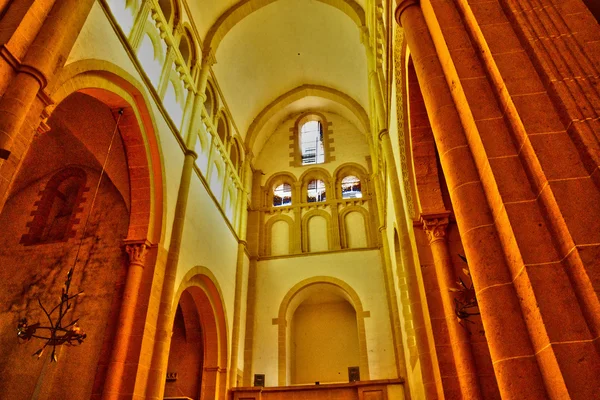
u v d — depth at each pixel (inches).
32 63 266.7
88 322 430.9
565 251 125.0
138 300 431.5
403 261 437.4
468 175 161.6
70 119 468.8
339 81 868.0
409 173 377.7
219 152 711.7
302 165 923.4
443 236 333.7
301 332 844.6
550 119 141.6
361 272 772.6
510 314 135.5
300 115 987.9
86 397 394.0
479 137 153.9
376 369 684.7
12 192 546.9
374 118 642.2
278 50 823.1
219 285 629.3
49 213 540.4
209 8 673.6
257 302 774.5
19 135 254.8
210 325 622.5
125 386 389.1
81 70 339.9
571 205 126.5
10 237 512.1
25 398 405.7
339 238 816.9
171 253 484.1
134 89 436.5
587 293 116.3
